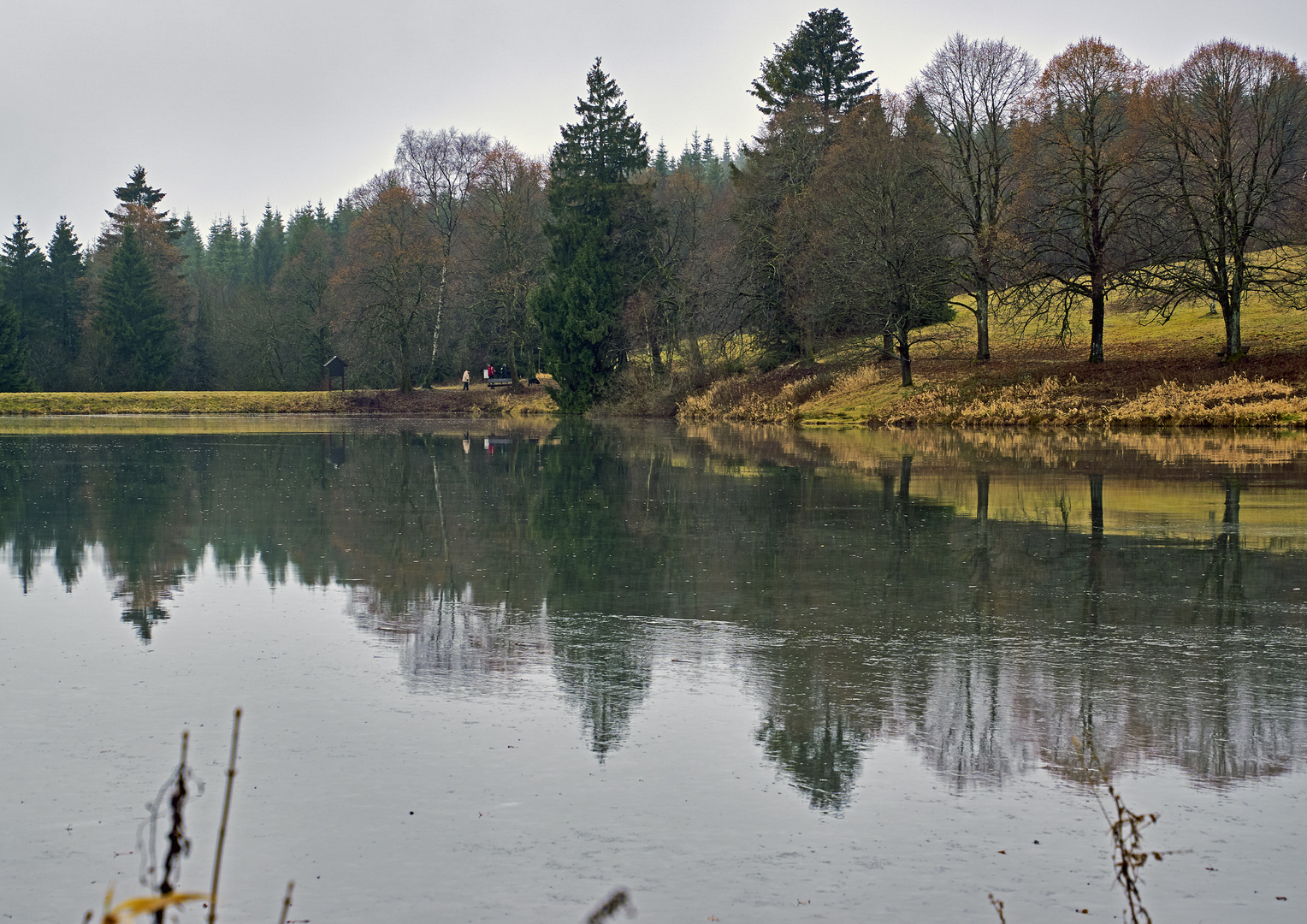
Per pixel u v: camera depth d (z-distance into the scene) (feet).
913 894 15.98
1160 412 124.47
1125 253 150.41
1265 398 122.83
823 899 15.80
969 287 171.53
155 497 68.80
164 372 300.20
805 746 22.39
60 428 169.78
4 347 275.39
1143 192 142.00
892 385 164.04
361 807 19.31
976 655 29.55
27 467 91.71
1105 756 21.70
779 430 144.87
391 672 28.04
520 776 20.74
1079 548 47.16
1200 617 34.14
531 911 15.55
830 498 66.28
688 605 36.27
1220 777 20.54
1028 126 146.92
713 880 16.47
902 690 26.32
